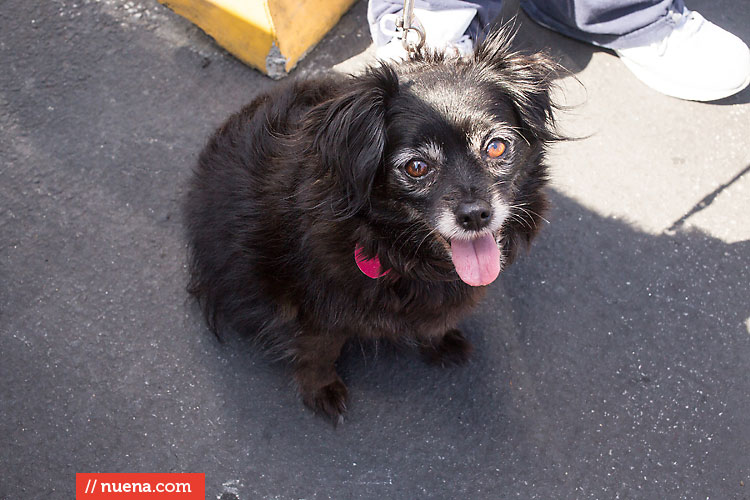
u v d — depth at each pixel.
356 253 0.50
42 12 0.79
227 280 0.58
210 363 0.63
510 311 0.66
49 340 0.63
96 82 0.75
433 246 0.50
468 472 0.59
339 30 0.80
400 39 0.64
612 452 0.60
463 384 0.62
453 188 0.46
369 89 0.46
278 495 0.57
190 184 0.63
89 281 0.66
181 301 0.65
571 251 0.69
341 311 0.53
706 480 0.59
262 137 0.56
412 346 0.63
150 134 0.73
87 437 0.59
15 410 0.60
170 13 0.80
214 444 0.59
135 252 0.67
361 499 0.57
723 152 0.75
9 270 0.66
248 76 0.77
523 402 0.62
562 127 0.75
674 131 0.75
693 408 0.62
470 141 0.47
